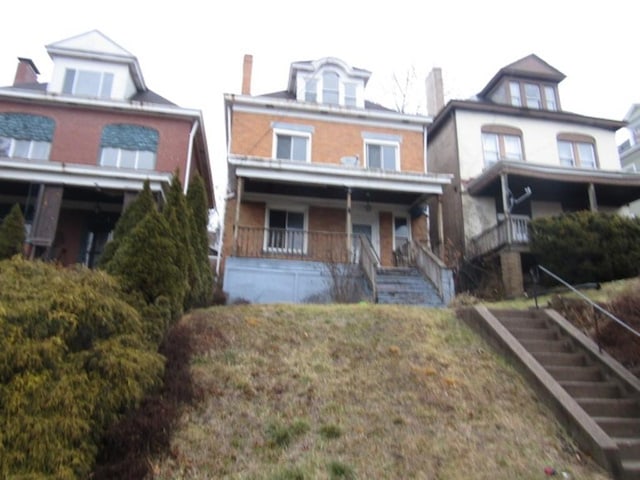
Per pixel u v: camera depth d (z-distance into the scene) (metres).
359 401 5.90
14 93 15.02
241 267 13.61
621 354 7.24
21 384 4.06
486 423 5.59
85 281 5.62
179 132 16.00
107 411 4.57
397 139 17.84
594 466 4.94
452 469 4.71
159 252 6.95
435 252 17.55
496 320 7.98
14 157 13.78
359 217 17.33
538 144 19.55
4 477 3.58
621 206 19.30
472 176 18.64
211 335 7.19
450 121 19.72
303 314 8.62
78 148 15.19
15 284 5.10
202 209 11.08
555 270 13.69
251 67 18.83
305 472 4.49
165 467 4.46
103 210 15.94
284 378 6.29
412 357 7.12
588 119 20.06
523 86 20.91
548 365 7.08
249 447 4.89
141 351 5.30
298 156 17.05
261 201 16.53
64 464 3.88
